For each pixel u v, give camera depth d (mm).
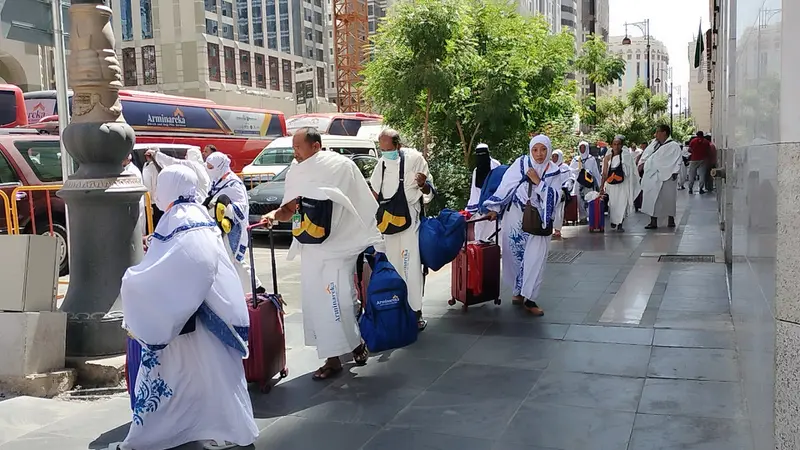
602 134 37031
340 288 5133
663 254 10242
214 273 3770
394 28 13812
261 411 4625
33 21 6445
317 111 64500
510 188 6859
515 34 16016
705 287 7770
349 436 4191
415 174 6402
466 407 4570
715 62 17453
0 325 5242
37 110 19156
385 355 5742
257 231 14242
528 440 4031
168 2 52094
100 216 5527
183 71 52281
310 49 68125
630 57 118625
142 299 3639
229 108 23719
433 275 9352
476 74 14680
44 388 5172
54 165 10000
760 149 3484
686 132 65625
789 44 2801
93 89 5551
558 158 12008
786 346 2873
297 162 5176
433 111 14969
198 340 3869
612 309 6945
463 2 14266
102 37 5602
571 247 11297
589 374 5074
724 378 4855
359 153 19984
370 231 5289
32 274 5340
